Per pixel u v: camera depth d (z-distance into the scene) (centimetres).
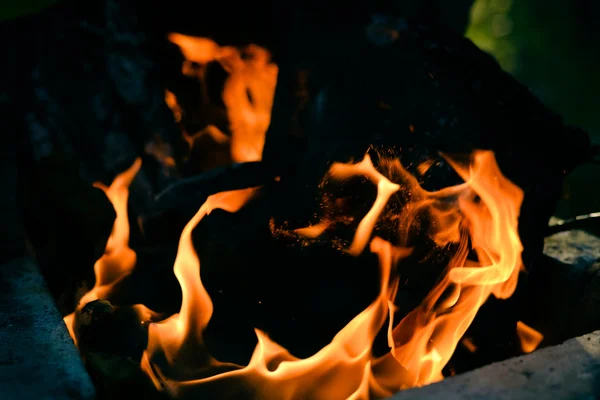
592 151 178
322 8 174
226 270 168
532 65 754
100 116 206
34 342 140
